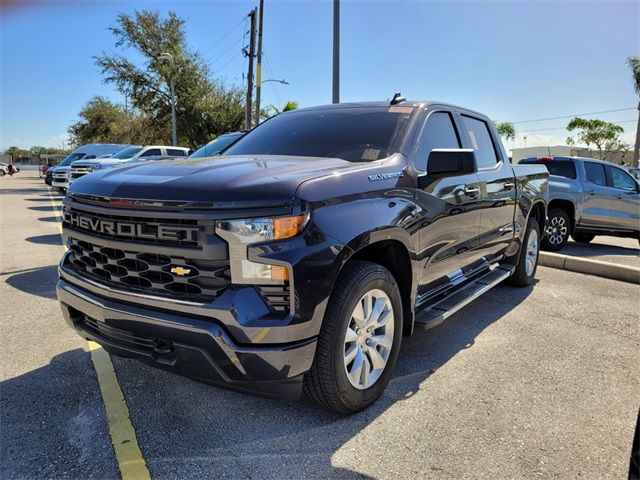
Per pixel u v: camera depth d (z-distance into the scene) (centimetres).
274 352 241
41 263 696
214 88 3422
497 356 392
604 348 411
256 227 240
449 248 386
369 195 292
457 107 448
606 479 243
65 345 398
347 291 271
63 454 257
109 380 338
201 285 247
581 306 529
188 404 309
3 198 1970
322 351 264
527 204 559
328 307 266
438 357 389
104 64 3306
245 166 290
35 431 277
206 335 240
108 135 5431
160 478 240
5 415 293
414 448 266
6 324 444
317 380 270
